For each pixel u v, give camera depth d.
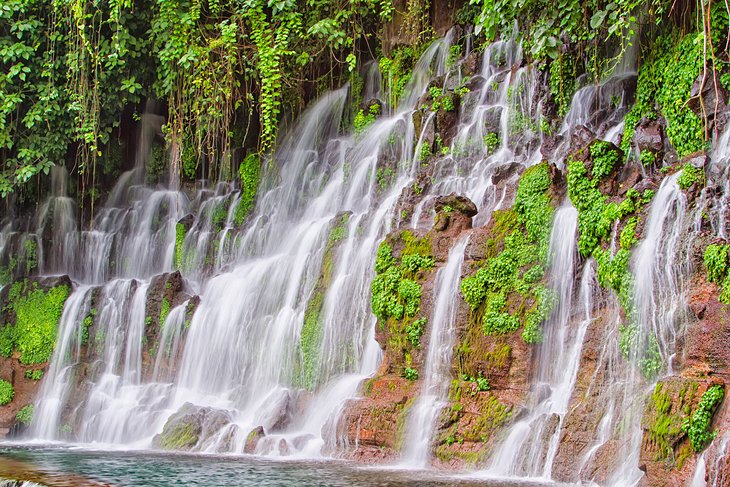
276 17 19.19
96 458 12.70
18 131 21.48
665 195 10.78
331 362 14.65
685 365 9.59
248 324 16.39
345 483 9.98
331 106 20.98
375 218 15.67
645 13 13.94
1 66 21.17
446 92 17.47
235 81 20.09
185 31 19.50
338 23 19.59
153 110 23.41
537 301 12.02
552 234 12.33
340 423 12.81
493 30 14.64
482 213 14.12
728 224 9.94
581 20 14.16
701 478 8.60
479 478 10.45
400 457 12.09
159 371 17.56
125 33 20.61
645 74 13.51
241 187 21.17
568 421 10.55
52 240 22.20
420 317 13.28
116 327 18.52
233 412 14.80
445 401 12.30
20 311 19.39
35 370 18.72
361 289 14.66
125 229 22.31
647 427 9.30
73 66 20.30
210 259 19.97
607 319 11.11
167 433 14.41
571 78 15.50
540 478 10.44
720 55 12.33
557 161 13.91
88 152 21.59
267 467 11.51
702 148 11.98
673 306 10.02
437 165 16.27
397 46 20.34
